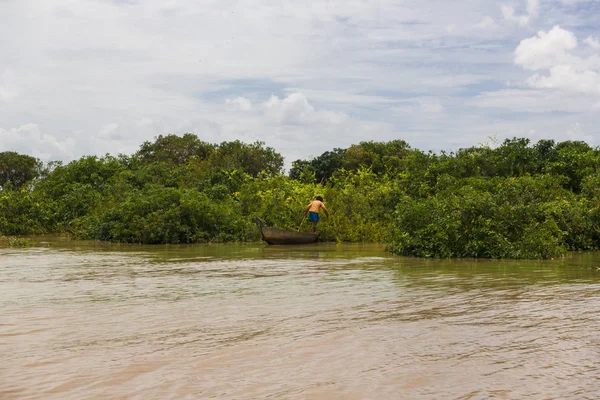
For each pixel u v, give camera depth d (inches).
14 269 468.4
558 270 442.9
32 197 1169.4
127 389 167.8
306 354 202.8
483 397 161.8
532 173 912.3
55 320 258.5
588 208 702.5
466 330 237.9
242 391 165.9
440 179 917.2
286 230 808.3
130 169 1353.3
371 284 367.9
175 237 849.5
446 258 556.7
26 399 160.1
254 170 1534.2
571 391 166.4
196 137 1690.5
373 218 934.4
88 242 881.5
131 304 297.7
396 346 213.3
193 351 206.8
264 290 343.6
